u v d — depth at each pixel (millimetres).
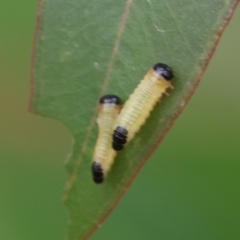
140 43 62
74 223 63
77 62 62
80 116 63
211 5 59
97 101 63
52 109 63
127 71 62
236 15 78
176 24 61
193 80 61
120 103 63
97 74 62
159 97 62
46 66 62
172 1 61
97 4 61
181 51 61
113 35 62
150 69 62
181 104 61
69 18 61
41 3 61
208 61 60
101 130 63
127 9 61
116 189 63
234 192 80
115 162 63
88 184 63
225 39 80
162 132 62
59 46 61
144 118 63
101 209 63
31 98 62
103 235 80
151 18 61
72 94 62
